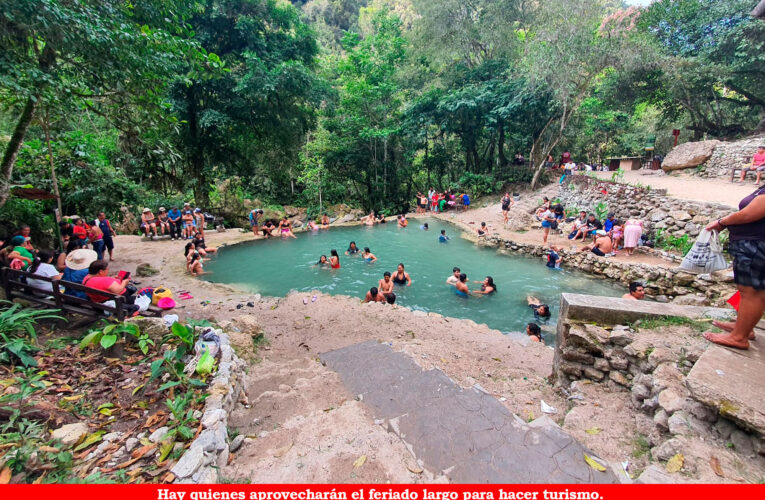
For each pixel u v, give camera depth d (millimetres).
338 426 2734
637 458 2346
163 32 5473
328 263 11352
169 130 7074
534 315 7551
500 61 21688
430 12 22344
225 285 8781
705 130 22125
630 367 3152
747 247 2453
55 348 3701
